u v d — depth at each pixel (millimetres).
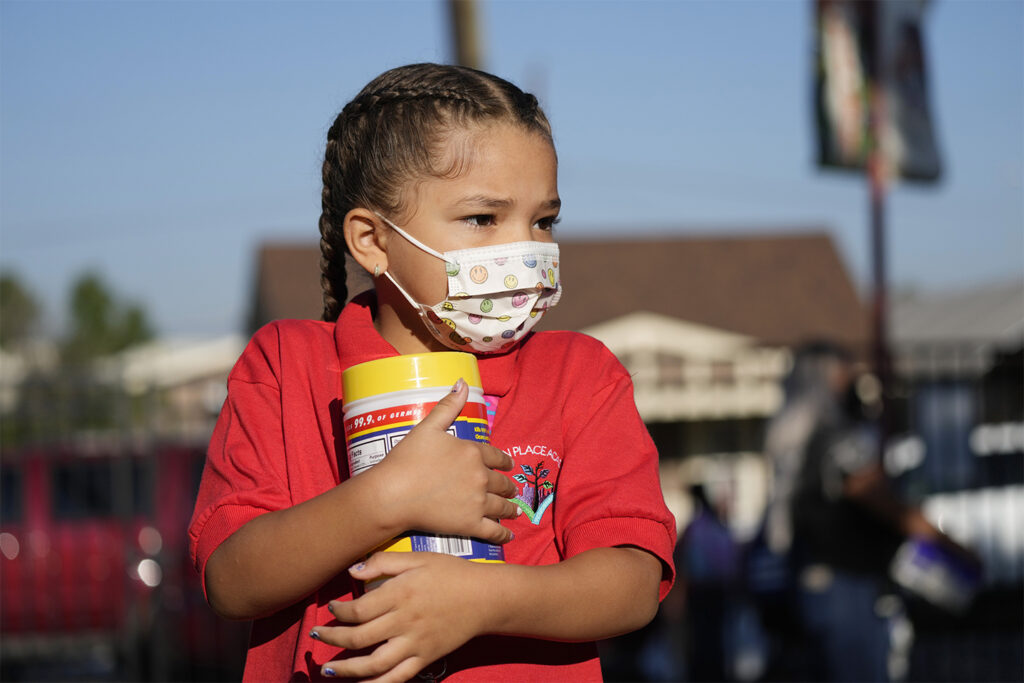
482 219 1506
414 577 1215
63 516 8188
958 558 5223
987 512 8633
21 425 9273
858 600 5246
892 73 8672
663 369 10641
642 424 1579
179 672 7855
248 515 1392
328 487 1451
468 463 1269
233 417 1536
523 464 1472
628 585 1329
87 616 7965
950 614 8203
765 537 5969
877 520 5215
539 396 1544
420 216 1498
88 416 9289
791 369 5637
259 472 1442
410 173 1492
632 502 1400
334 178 1650
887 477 5469
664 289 19656
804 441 5391
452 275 1482
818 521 5324
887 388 8891
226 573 1318
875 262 9078
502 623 1246
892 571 5223
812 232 21516
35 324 40188
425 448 1263
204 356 19312
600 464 1474
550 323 18344
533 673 1396
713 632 7258
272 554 1271
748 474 14422
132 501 8266
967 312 18469
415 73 1577
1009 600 8406
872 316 9117
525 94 1567
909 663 7723
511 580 1248
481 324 1517
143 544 8086
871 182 9000
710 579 7344
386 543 1272
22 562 8031
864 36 8562
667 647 7461
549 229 1604
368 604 1208
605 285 19609
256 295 22406
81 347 38781
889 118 8664
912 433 9227
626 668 7875
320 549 1247
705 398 13008
